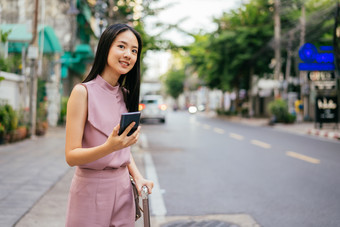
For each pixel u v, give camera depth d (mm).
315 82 20797
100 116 1681
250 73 31719
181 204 4961
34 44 11984
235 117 34062
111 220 1777
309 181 6383
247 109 36844
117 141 1490
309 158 9000
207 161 8586
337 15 14008
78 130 1637
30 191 5207
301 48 19719
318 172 7191
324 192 5602
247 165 8031
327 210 4680
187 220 4289
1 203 4570
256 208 4773
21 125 12062
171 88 85375
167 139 13922
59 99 19000
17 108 13695
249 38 28109
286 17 26234
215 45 29000
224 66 30594
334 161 8516
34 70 12234
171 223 4184
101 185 1718
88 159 1559
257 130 18797
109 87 1742
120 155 1762
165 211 4645
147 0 10359
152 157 9234
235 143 12500
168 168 7656
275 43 22969
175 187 5949
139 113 1534
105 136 1697
